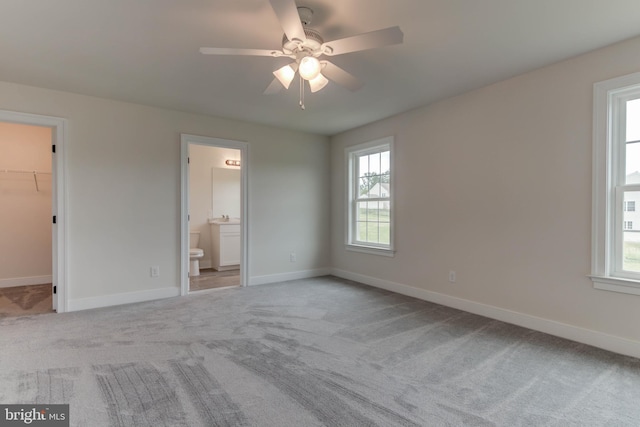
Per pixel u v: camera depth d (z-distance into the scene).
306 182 4.99
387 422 1.60
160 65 2.70
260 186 4.55
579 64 2.55
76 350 2.36
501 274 3.06
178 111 3.90
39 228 4.56
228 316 3.14
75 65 2.70
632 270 2.38
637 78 2.27
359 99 3.52
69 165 3.31
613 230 2.44
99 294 3.46
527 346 2.48
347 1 1.90
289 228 4.83
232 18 2.05
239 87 3.17
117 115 3.55
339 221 5.06
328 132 4.97
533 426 1.58
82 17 2.03
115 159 3.54
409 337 2.65
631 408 1.71
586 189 2.52
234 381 1.96
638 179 2.36
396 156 4.09
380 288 4.30
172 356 2.28
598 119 2.45
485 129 3.18
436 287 3.64
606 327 2.42
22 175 4.45
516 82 2.94
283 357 2.28
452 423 1.59
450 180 3.49
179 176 3.92
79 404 1.72
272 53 2.02
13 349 2.37
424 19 2.07
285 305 3.52
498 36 2.27
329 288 4.29
